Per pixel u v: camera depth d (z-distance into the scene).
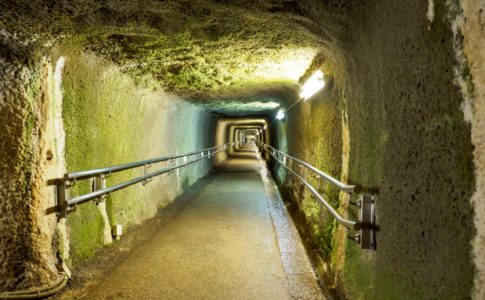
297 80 5.17
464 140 1.14
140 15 2.46
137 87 4.81
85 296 2.84
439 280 1.30
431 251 1.37
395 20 1.66
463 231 1.15
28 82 2.70
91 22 2.52
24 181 2.72
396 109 1.72
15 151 2.71
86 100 3.47
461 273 1.16
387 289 1.83
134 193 4.94
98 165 3.77
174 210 6.19
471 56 1.09
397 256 1.71
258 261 3.73
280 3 2.18
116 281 3.14
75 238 3.26
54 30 2.54
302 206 5.52
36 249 2.75
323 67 3.78
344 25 2.21
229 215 5.85
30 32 2.46
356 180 2.60
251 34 2.93
